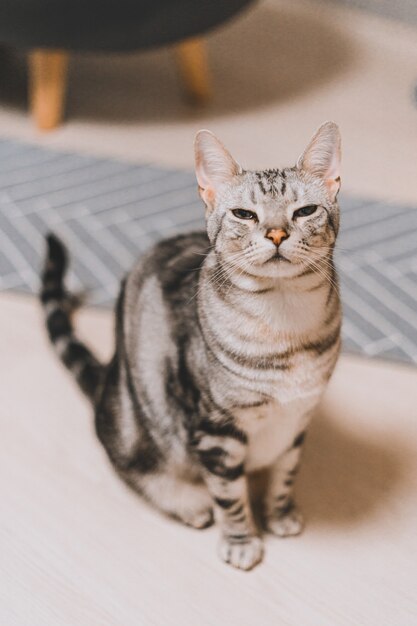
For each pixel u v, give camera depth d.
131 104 3.02
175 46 2.88
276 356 1.21
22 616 1.30
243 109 2.99
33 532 1.44
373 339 1.87
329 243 1.21
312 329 1.21
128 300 1.47
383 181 2.51
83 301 2.00
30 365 1.82
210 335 1.23
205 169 1.24
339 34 3.62
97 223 2.29
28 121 2.88
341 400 1.72
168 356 1.34
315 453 1.59
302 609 1.31
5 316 1.96
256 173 1.22
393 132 2.82
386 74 3.28
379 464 1.57
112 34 2.54
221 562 1.39
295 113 2.96
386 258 2.13
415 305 1.97
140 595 1.33
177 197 2.42
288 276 1.16
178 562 1.39
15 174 2.53
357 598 1.32
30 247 2.18
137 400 1.41
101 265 2.12
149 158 2.65
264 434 1.33
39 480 1.54
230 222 1.19
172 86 3.16
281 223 1.15
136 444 1.45
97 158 2.64
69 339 1.73
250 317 1.20
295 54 3.44
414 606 1.31
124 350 1.45
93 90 3.11
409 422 1.67
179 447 1.41
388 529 1.44
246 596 1.33
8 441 1.62
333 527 1.45
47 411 1.70
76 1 2.45
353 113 2.96
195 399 1.28
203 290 1.26
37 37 2.54
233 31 3.65
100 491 1.52
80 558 1.40
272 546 1.42
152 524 1.46
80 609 1.31
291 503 1.45
